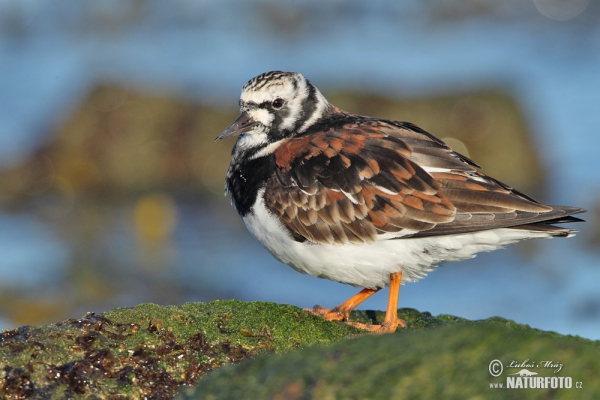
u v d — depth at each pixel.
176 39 26.27
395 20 27.59
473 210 7.92
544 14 27.09
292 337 7.04
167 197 19.56
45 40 25.84
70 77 23.70
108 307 14.74
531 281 15.14
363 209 8.04
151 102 20.34
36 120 21.38
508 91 20.56
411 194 7.98
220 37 26.42
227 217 18.81
